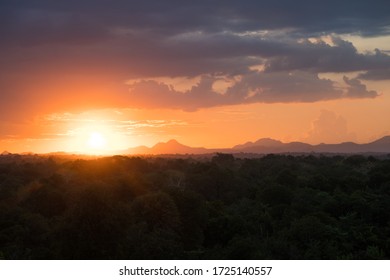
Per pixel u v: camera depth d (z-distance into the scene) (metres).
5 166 141.62
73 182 98.12
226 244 67.50
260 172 148.38
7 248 54.19
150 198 64.06
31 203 76.94
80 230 51.00
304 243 65.31
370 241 67.56
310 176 127.81
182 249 56.69
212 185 108.06
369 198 91.25
